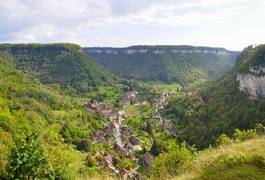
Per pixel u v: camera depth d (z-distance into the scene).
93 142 124.31
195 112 168.50
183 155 38.94
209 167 13.37
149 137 145.38
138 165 95.62
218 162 13.44
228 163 13.12
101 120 168.00
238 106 145.75
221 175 12.41
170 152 39.69
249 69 166.12
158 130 158.00
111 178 16.80
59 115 139.75
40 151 12.52
